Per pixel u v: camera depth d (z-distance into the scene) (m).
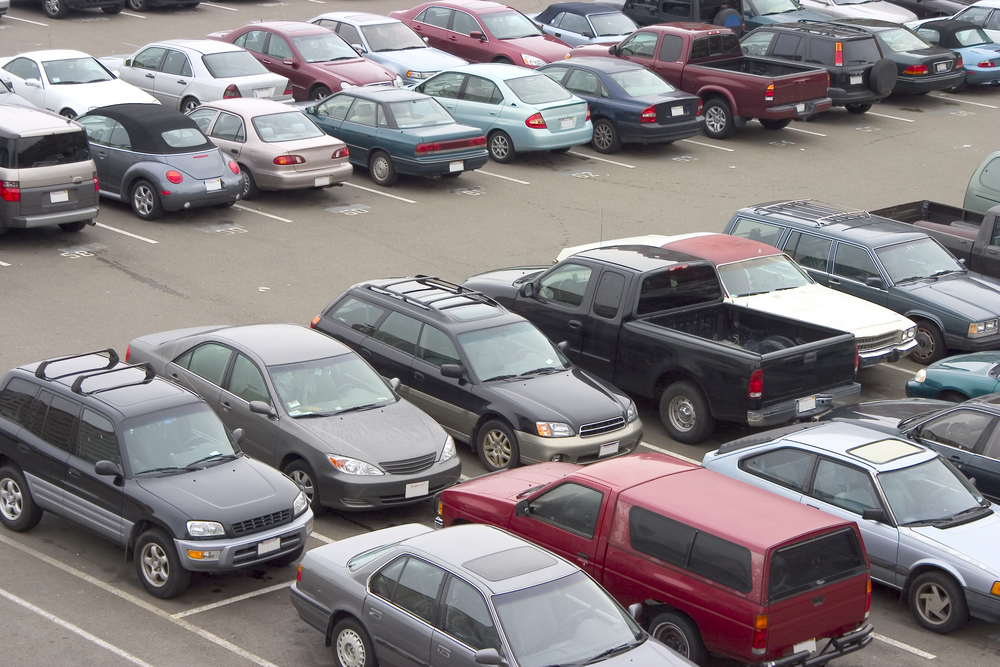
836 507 10.84
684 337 13.88
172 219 20.77
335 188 23.16
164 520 10.17
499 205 22.36
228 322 16.42
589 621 8.20
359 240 20.16
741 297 15.47
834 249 16.98
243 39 27.38
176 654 9.42
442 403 13.48
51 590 10.40
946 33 31.83
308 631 9.95
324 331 14.60
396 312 14.09
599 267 14.97
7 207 18.02
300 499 10.86
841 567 9.02
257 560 10.37
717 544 8.91
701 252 15.59
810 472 11.10
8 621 9.78
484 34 29.17
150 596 10.42
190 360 12.98
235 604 10.38
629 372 14.52
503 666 7.79
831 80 28.08
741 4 32.38
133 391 11.26
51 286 17.36
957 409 12.23
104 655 9.34
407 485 11.73
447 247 19.95
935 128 28.61
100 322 16.16
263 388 12.27
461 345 13.41
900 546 10.44
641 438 13.95
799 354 13.45
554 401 12.93
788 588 8.70
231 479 10.73
